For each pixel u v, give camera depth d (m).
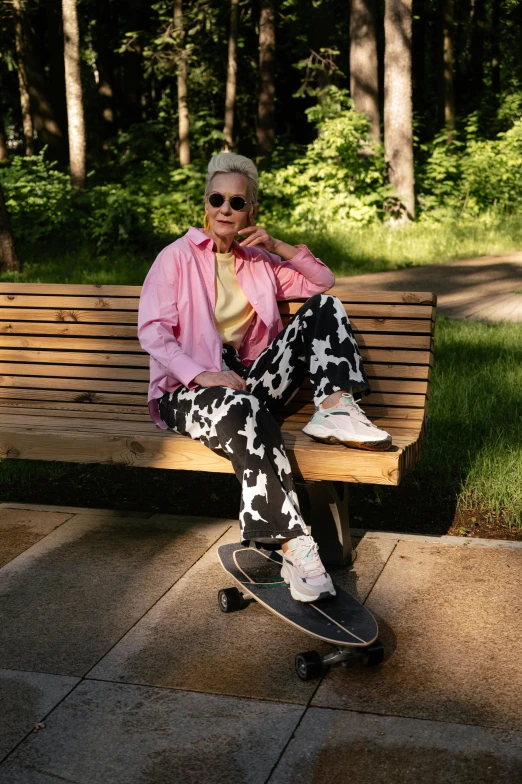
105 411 3.74
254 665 2.59
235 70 21.27
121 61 32.22
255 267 3.35
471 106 29.59
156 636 2.77
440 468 4.29
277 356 3.09
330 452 2.84
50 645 2.73
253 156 31.16
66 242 16.42
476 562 3.26
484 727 2.25
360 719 2.30
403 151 17.67
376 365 3.36
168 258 3.19
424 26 31.45
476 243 16.16
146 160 22.91
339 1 25.75
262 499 2.70
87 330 3.80
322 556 3.20
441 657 2.60
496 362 6.34
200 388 2.99
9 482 4.46
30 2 26.30
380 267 13.90
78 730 2.28
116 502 4.18
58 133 28.19
